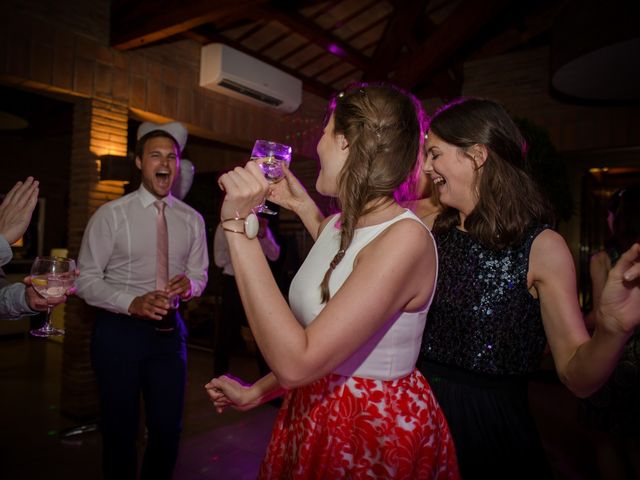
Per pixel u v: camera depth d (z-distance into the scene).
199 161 7.66
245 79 4.46
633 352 1.98
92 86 3.61
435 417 0.98
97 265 2.13
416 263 0.84
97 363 2.01
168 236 2.28
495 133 1.14
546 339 1.14
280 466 1.04
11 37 3.16
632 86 3.75
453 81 5.37
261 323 0.77
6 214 1.32
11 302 1.44
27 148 7.84
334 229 1.04
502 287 1.12
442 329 1.21
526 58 5.07
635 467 2.00
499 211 1.12
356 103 0.96
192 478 2.62
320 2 4.25
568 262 1.05
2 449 2.91
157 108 4.08
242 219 0.82
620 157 4.82
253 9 4.02
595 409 2.08
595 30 2.94
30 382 4.29
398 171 0.95
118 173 3.51
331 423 0.92
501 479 1.10
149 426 2.03
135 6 3.61
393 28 4.71
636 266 0.72
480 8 4.17
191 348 5.93
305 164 6.16
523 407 1.14
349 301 0.78
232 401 1.15
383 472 0.89
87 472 2.66
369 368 0.93
